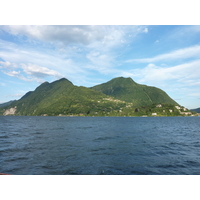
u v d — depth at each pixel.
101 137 35.50
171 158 17.94
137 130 54.44
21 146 24.33
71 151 20.97
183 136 39.12
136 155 19.17
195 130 57.50
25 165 15.02
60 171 13.58
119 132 47.31
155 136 38.53
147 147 24.33
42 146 24.41
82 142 28.38
